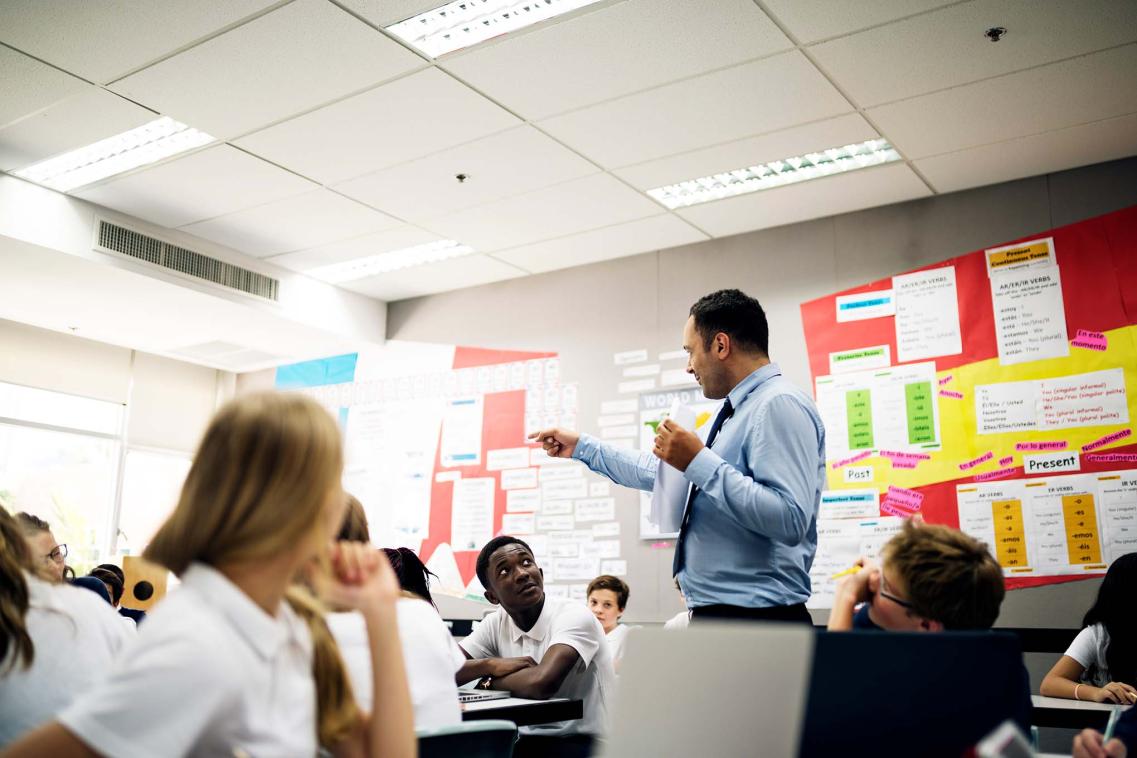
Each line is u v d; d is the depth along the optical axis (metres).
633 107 3.85
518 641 2.85
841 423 4.66
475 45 3.44
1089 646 2.79
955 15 3.21
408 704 1.06
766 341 2.27
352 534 1.71
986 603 1.40
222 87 3.72
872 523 4.50
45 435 6.36
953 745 0.93
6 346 6.08
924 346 4.52
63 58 3.52
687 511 2.17
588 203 4.78
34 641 1.39
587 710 2.65
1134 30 3.27
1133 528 3.91
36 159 4.37
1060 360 4.18
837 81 3.63
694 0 3.16
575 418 5.53
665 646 0.92
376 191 4.65
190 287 5.22
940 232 4.58
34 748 0.81
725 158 4.29
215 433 0.96
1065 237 4.27
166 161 4.35
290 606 1.06
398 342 6.35
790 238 5.00
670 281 5.35
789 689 0.85
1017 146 4.11
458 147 4.20
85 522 6.48
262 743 0.92
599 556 5.27
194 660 0.86
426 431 6.10
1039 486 4.14
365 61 3.54
